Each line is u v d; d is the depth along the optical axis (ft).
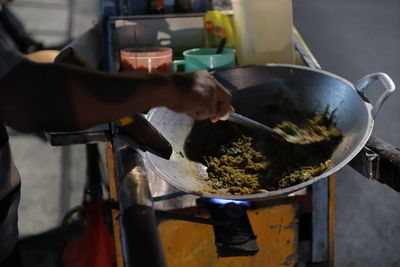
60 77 2.18
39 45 10.93
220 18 5.83
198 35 6.28
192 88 2.52
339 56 14.87
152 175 4.44
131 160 3.36
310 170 3.88
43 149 10.65
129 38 6.13
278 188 3.89
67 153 10.47
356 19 17.98
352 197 8.94
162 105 2.48
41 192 9.14
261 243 4.66
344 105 4.15
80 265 4.53
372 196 8.95
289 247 4.72
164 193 4.34
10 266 3.76
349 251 7.49
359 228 8.05
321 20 17.89
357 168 3.67
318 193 4.68
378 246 7.60
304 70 4.55
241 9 5.38
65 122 2.26
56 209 8.62
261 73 4.75
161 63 5.21
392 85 3.65
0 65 2.17
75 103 2.22
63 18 17.79
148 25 6.14
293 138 4.29
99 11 7.20
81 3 19.57
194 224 4.40
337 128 4.15
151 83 2.38
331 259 5.02
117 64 5.50
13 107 2.22
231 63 5.35
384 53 15.02
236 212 3.70
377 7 19.38
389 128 10.89
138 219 2.73
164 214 3.72
